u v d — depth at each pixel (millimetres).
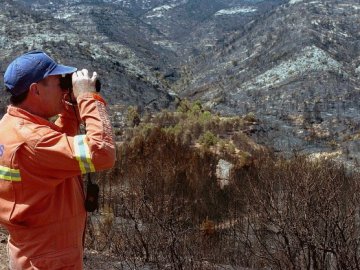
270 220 7281
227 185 16672
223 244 9234
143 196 9242
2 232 7121
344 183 8672
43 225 2162
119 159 17188
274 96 124125
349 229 6613
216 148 46188
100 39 177250
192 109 95375
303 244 6793
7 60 96250
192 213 12961
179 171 16938
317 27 168750
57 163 2094
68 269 2186
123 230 8594
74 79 2221
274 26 180000
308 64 140375
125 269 6961
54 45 108312
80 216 2293
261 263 7930
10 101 2260
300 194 6945
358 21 175500
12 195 2135
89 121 2148
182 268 7117
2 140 2156
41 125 2172
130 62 146375
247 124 82812
